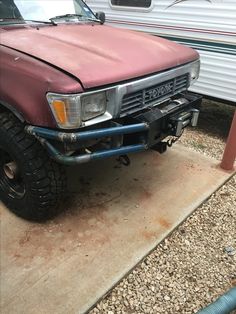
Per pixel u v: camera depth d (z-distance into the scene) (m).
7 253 2.40
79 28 3.02
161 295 2.20
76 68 2.13
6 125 2.36
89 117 2.16
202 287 2.27
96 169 3.39
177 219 2.78
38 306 2.04
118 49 2.54
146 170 3.41
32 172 2.36
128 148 2.44
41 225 2.66
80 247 2.47
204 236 2.69
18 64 2.23
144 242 2.54
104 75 2.16
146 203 2.95
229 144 3.32
